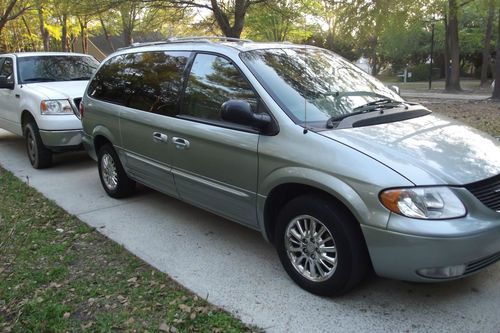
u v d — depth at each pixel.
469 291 3.50
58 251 4.34
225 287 3.68
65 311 3.34
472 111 13.44
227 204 4.09
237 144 3.79
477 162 3.23
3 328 3.16
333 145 3.27
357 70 4.70
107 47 48.28
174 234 4.76
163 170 4.73
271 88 3.79
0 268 4.01
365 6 15.79
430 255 2.88
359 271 3.24
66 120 7.08
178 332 3.08
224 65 4.14
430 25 35.69
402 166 3.04
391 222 2.95
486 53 33.56
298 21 17.52
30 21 27.67
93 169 7.57
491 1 16.50
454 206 2.93
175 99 4.52
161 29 16.20
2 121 8.63
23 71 8.21
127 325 3.17
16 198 5.95
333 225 3.24
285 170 3.45
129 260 4.14
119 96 5.39
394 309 3.31
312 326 3.15
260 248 4.39
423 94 25.17
